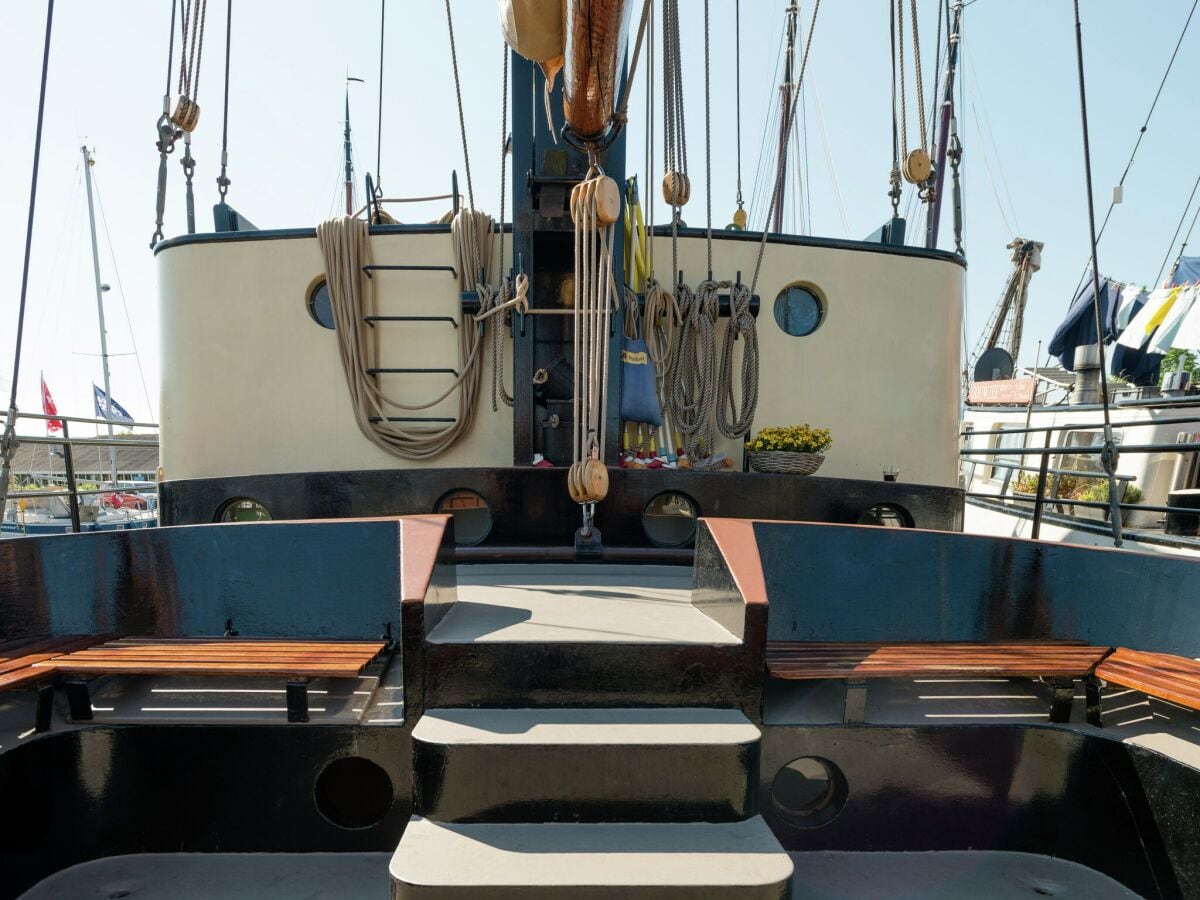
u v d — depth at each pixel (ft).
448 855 5.62
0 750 6.47
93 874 6.85
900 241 16.19
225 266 13.07
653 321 12.72
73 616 9.03
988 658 7.66
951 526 12.19
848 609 9.06
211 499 11.65
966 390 51.57
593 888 5.24
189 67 14.74
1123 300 55.31
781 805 7.58
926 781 7.40
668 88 13.12
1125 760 7.09
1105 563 9.36
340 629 8.82
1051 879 7.15
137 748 7.02
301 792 7.04
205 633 9.05
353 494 11.38
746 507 11.53
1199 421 12.08
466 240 12.54
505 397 12.19
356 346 12.66
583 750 6.03
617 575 10.43
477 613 7.92
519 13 6.91
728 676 6.79
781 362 13.50
